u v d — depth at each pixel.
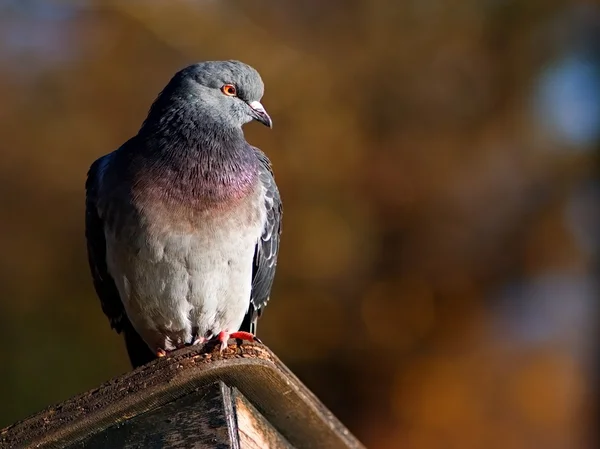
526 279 15.34
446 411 14.85
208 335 7.33
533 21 15.51
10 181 15.50
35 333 15.02
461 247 15.21
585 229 15.42
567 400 15.12
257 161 7.51
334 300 14.88
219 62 7.60
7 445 5.13
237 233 6.95
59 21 16.25
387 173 15.05
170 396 5.20
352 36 15.62
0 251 15.30
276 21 15.66
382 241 15.18
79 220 15.28
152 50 15.70
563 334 15.27
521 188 15.28
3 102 15.84
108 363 14.99
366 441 15.02
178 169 6.90
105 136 15.47
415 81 15.34
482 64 15.50
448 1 15.53
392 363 15.09
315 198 14.64
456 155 15.20
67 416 5.14
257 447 5.45
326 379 15.31
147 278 6.90
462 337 15.13
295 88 15.01
